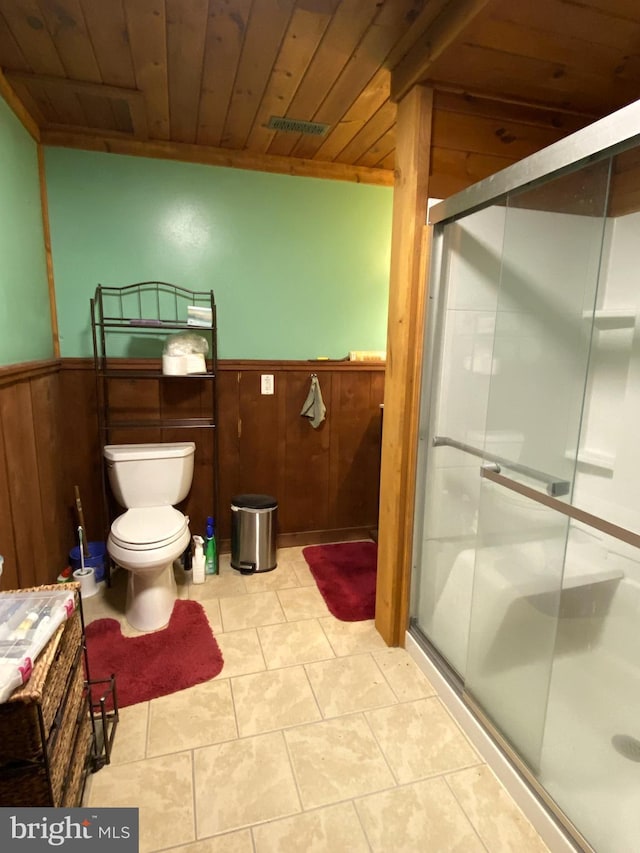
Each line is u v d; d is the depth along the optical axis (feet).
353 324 9.71
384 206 9.42
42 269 7.64
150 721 5.47
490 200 5.03
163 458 8.09
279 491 9.80
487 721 5.14
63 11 4.83
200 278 8.73
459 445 6.26
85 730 4.71
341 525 10.37
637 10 4.33
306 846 4.19
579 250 4.92
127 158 8.05
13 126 6.48
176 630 7.07
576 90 5.70
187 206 8.44
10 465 5.76
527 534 5.06
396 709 5.74
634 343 5.16
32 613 3.82
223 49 5.46
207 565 8.87
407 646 6.77
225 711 5.64
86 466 8.66
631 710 4.61
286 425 9.57
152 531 7.02
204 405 9.01
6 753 3.41
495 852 4.17
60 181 7.85
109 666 6.29
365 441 10.15
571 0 4.19
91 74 6.01
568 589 4.96
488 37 4.66
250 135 7.75
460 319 6.02
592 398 5.54
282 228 8.96
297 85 6.22
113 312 8.43
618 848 3.90
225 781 4.77
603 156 3.95
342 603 7.91
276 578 8.77
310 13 4.83
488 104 5.80
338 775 4.87
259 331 9.21
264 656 6.61
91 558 8.32
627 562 4.87
